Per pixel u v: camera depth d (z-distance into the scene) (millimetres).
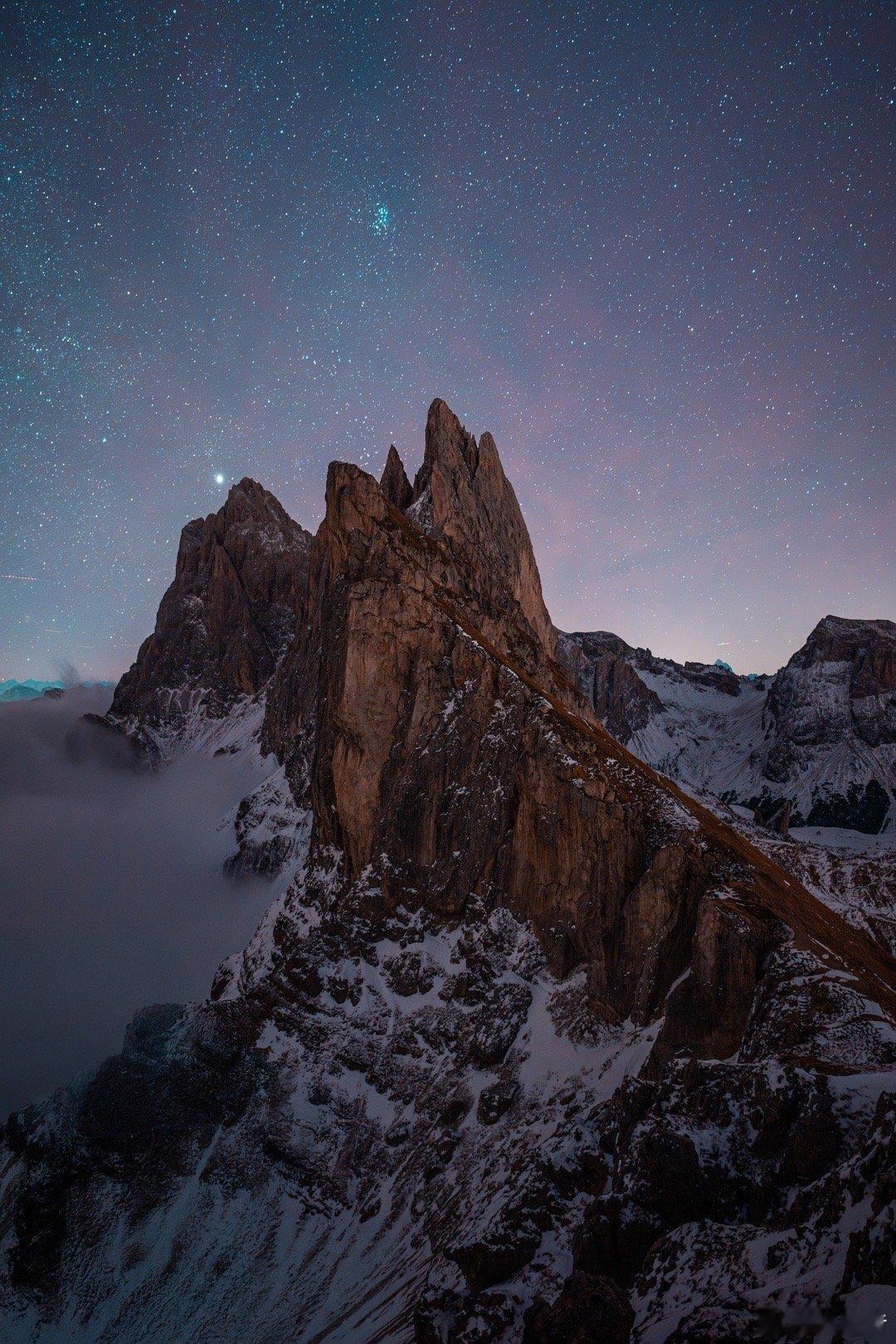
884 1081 36125
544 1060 71312
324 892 99625
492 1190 57531
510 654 120000
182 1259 69938
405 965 87812
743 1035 58500
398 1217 66000
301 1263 66625
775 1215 31531
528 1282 36844
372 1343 47844
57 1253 72625
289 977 90938
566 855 81188
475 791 91438
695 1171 33812
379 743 99625
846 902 117875
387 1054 81938
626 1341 26281
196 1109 81562
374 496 117750
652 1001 68312
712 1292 26812
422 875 92125
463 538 139750
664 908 70500
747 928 61906
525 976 80500
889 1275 21438
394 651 101562
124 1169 77812
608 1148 43688
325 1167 74625
